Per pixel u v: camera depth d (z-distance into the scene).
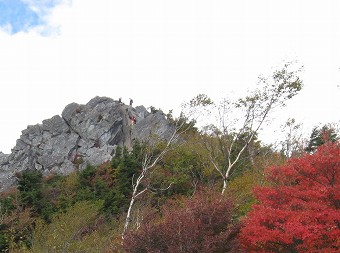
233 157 28.48
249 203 20.86
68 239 22.14
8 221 30.50
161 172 33.44
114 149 57.62
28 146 62.56
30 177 40.16
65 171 56.25
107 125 60.84
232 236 12.26
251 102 24.30
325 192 11.35
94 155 57.31
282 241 11.08
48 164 58.56
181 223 11.92
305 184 12.62
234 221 14.41
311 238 10.33
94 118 62.47
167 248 11.79
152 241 12.00
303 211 11.24
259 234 11.17
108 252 18.22
